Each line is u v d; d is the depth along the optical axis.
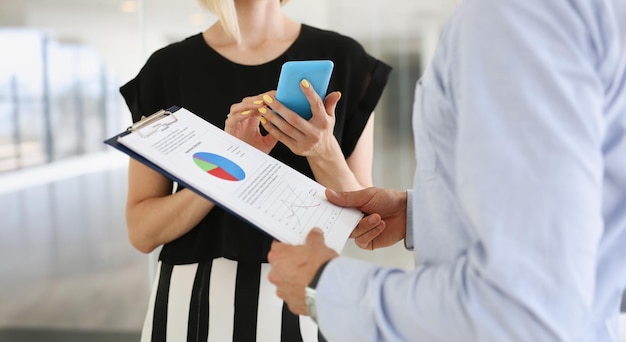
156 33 2.45
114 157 2.86
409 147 2.69
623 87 0.56
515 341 0.52
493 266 0.51
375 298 0.61
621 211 0.61
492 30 0.55
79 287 2.90
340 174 1.15
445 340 0.57
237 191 0.83
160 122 0.91
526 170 0.51
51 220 2.90
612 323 0.63
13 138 2.85
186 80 1.27
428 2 2.59
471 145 0.54
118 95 2.80
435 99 0.64
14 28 2.77
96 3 2.72
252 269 1.15
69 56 2.78
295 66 1.00
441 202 0.64
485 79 0.54
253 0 1.28
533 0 0.55
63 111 2.83
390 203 1.06
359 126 1.29
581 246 0.51
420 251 0.69
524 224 0.51
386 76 1.31
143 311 2.90
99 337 2.90
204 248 1.19
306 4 2.60
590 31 0.54
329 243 0.80
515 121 0.52
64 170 2.88
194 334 1.15
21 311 2.91
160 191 1.29
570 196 0.50
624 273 0.62
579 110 0.52
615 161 0.59
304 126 1.03
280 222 0.80
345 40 1.32
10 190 2.89
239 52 1.29
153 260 2.11
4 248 2.90
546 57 0.53
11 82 2.81
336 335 0.64
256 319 1.14
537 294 0.51
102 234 2.89
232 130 1.10
